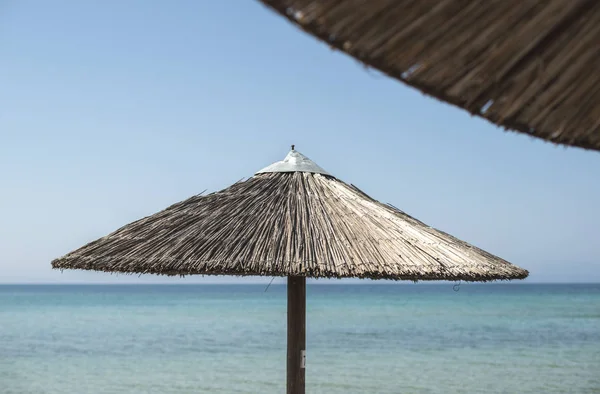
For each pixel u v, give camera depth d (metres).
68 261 5.16
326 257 4.80
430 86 1.81
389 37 1.61
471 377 17.56
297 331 5.70
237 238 4.95
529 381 16.97
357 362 20.39
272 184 5.69
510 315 43.97
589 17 1.75
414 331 31.31
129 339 27.34
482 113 1.98
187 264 4.71
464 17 1.63
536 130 2.15
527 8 1.67
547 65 1.85
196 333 30.11
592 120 2.15
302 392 5.66
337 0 1.49
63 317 42.34
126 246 5.11
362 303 67.06
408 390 15.76
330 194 5.61
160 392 15.46
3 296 96.44
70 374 18.09
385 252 4.96
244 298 85.81
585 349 23.62
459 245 5.46
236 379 17.31
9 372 18.47
